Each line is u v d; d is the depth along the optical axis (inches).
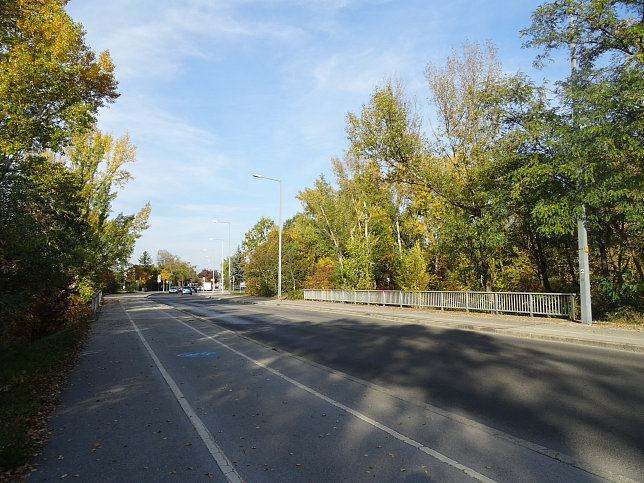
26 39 501.4
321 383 315.6
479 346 464.1
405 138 849.5
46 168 515.2
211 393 288.2
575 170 557.9
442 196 876.0
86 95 606.2
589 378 311.0
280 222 1562.5
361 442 196.4
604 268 692.7
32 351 430.0
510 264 938.1
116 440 202.4
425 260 1282.0
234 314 987.9
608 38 574.6
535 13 598.5
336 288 1552.7
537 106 645.3
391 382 316.5
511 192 662.5
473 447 189.2
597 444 190.4
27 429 214.5
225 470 168.1
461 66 847.7
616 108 530.3
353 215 1572.3
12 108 472.7
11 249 332.5
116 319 887.1
